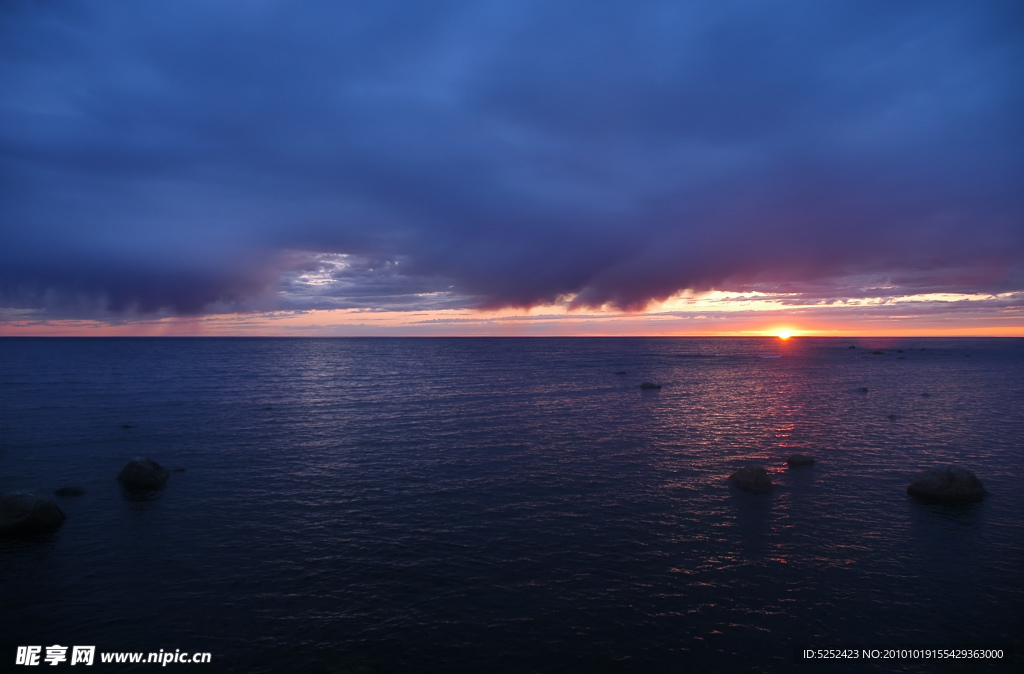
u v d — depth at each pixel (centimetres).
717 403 5731
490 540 2053
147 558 1902
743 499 2516
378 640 1419
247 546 2005
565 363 13012
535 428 4269
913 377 8969
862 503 2450
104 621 1507
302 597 1633
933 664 1331
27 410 5081
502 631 1459
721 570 1803
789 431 4128
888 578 1742
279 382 7969
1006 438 3850
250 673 1295
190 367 11156
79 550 1966
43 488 2688
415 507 2427
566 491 2647
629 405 5572
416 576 1764
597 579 1742
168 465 3136
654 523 2217
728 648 1389
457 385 7594
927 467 3069
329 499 2534
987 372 10019
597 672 1299
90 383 7638
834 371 10412
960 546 1986
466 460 3250
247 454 3394
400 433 4062
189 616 1531
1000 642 1412
